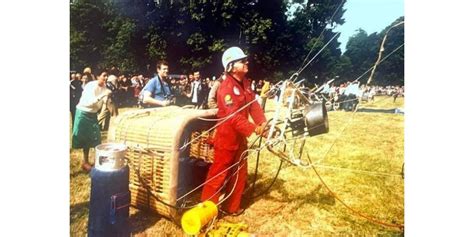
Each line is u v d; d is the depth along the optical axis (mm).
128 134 3801
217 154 3779
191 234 3371
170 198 3570
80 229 4070
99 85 4520
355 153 5086
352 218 4047
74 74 5457
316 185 4586
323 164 4980
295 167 4969
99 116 5145
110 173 3176
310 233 3822
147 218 3797
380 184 4570
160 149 3604
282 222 3951
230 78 3691
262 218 4000
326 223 3967
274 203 4246
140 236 3543
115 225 3186
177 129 3572
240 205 4195
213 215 3559
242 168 3934
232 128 3699
